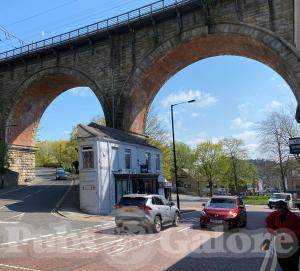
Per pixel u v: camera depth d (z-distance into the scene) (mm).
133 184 32344
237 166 92812
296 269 7039
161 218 17703
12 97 49125
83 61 43500
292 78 31828
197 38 36281
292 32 31906
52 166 105812
